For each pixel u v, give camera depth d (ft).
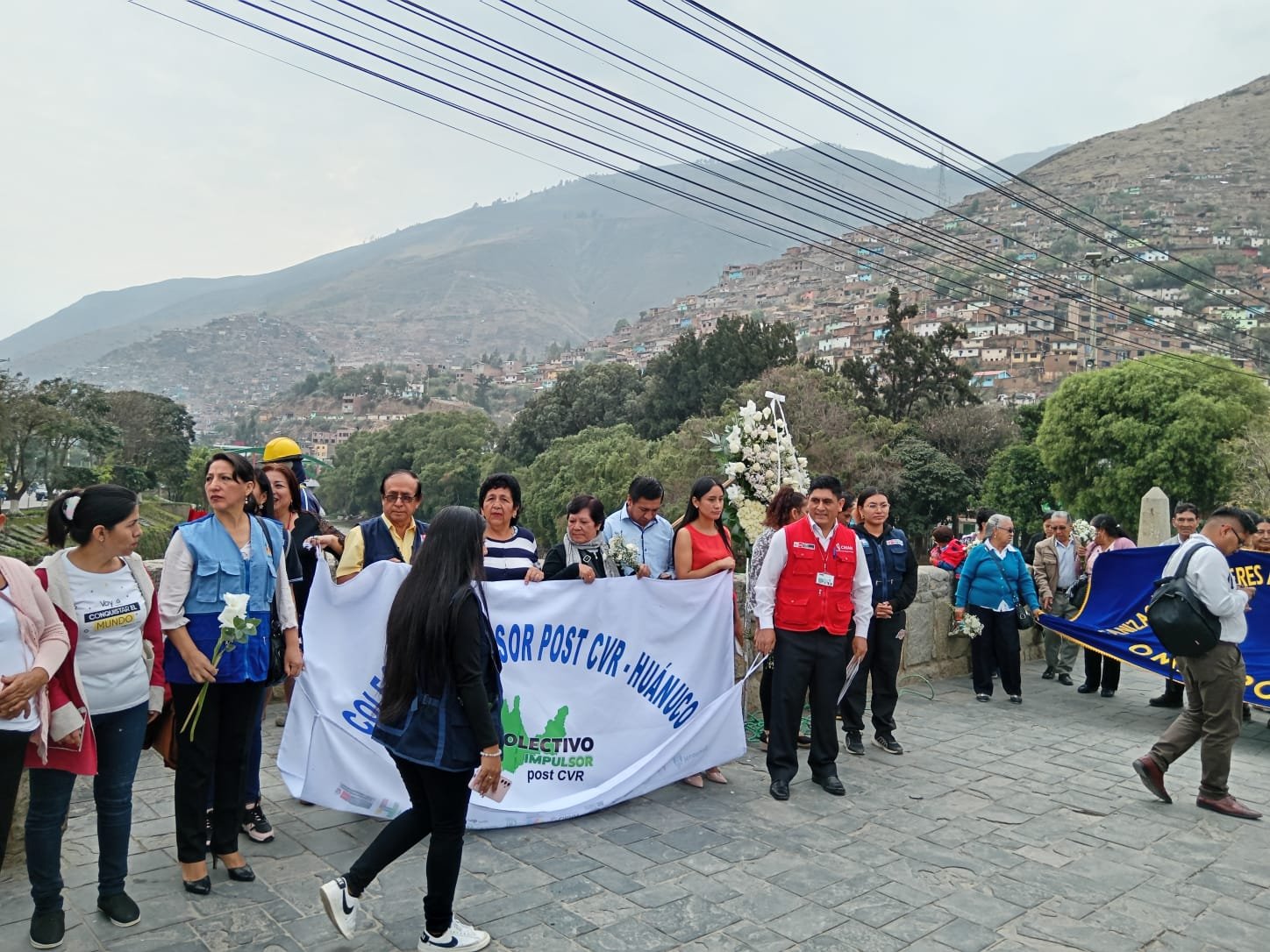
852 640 22.76
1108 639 29.55
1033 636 38.09
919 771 21.86
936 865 16.01
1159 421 129.59
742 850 16.44
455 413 387.75
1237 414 124.77
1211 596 19.15
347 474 426.92
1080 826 18.30
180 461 301.43
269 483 19.20
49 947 12.17
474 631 12.03
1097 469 138.51
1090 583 31.81
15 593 11.83
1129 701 30.53
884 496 23.82
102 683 12.82
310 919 13.25
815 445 149.18
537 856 15.97
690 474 148.15
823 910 14.11
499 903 14.02
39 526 98.68
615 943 12.84
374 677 17.01
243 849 15.76
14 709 11.48
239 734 14.37
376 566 17.22
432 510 343.87
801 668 19.88
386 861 12.36
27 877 14.64
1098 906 14.58
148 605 13.56
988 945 13.15
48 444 195.00
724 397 212.23
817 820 18.20
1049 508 148.15
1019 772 21.94
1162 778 20.13
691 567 21.13
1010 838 17.48
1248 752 24.61
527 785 17.90
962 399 193.77
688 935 13.14
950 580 33.60
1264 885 15.58
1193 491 127.03
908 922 13.78
